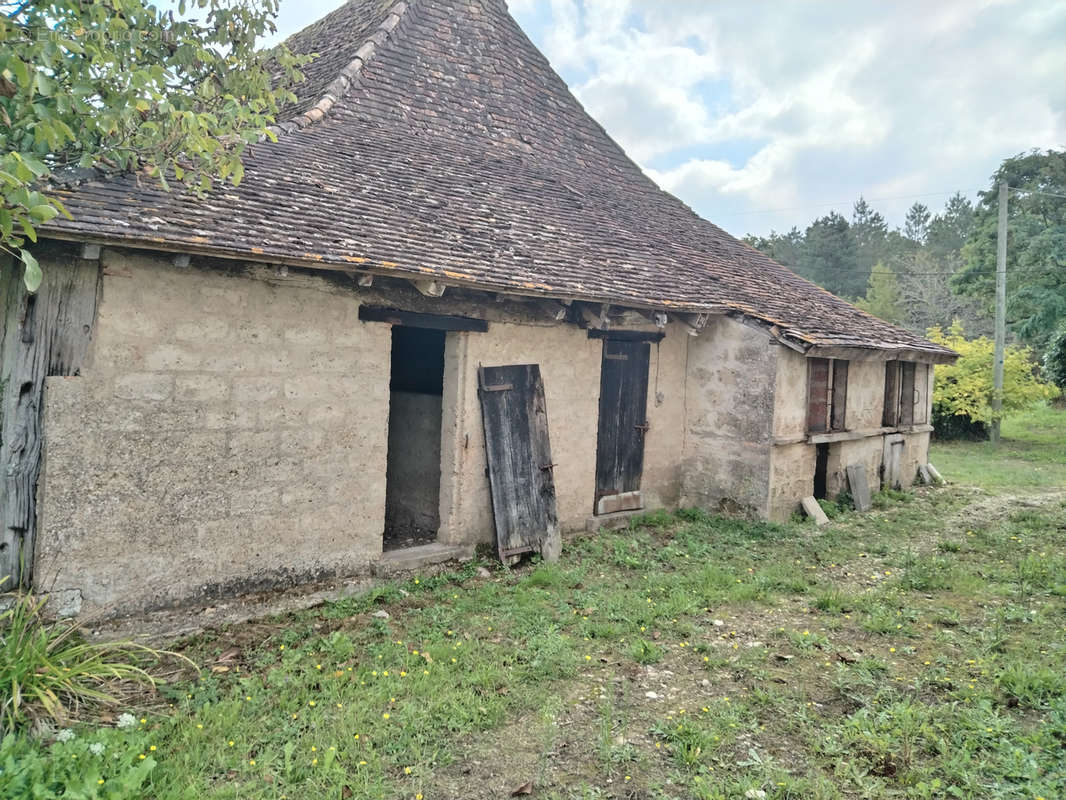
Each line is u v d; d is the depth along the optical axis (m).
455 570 6.83
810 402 9.79
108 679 4.44
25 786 3.15
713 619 5.87
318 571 5.99
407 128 8.91
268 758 3.61
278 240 5.22
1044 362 19.17
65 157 4.96
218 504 5.41
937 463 16.22
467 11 11.20
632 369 9.05
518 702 4.34
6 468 4.66
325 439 5.98
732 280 10.16
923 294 41.62
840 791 3.49
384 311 6.30
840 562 7.71
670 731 4.00
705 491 9.66
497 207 8.12
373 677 4.54
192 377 5.24
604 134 12.31
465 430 7.10
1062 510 10.39
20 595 4.47
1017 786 3.47
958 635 5.56
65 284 4.74
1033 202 23.11
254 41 5.53
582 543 7.97
